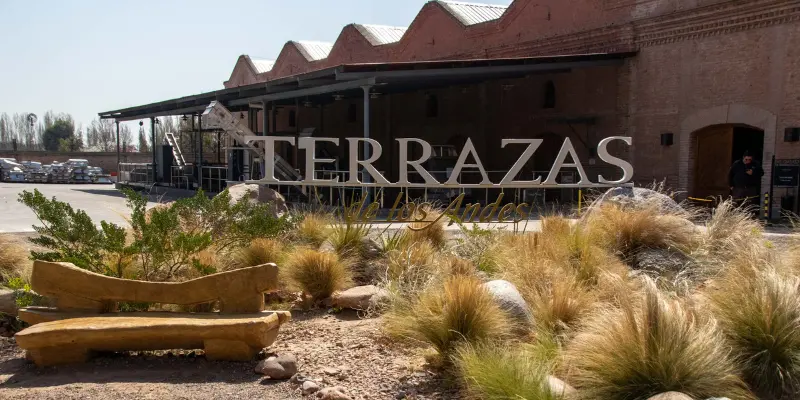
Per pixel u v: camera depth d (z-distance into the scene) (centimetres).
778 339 454
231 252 805
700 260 721
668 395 370
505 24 2500
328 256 714
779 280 494
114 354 535
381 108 3123
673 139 1883
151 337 498
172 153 3284
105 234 664
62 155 6462
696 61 1811
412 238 859
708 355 416
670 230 796
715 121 1766
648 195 983
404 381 466
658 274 712
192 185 2997
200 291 532
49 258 618
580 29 2170
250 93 2284
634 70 1989
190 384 459
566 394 406
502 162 2489
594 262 709
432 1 2900
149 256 673
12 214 1744
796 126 1583
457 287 520
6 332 610
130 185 3412
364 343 549
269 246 787
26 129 11094
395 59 3177
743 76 1695
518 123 2416
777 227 1399
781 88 1611
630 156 2011
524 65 1820
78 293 540
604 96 2086
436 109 2859
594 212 899
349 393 442
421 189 2406
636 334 421
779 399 436
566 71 2169
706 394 398
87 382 464
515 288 591
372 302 653
